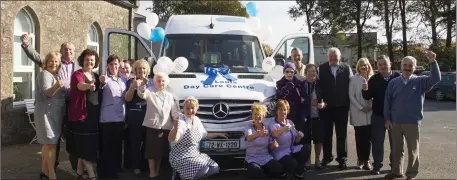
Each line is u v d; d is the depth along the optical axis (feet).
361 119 23.25
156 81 21.12
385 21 118.73
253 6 28.81
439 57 102.22
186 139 19.42
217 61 25.52
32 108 30.66
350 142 32.58
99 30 40.70
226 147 21.04
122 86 21.66
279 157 21.22
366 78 23.11
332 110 23.65
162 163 25.31
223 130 21.12
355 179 21.85
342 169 23.84
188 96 21.43
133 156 22.39
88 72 20.25
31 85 33.12
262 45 28.55
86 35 38.34
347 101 23.50
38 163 24.50
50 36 33.81
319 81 23.61
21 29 31.86
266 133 20.61
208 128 21.09
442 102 73.56
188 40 26.12
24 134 31.24
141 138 22.26
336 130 23.86
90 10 38.86
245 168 21.77
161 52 26.03
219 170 21.94
